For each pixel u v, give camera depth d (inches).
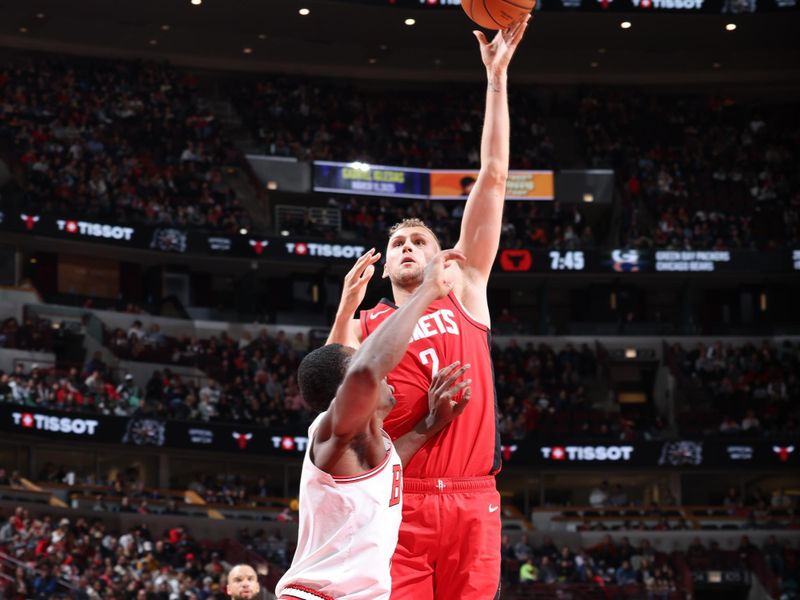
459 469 214.4
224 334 1648.6
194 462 1585.9
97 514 1294.3
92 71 1843.0
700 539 1476.4
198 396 1512.1
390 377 216.2
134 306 1642.5
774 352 1731.1
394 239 229.0
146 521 1316.4
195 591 1095.6
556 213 1860.2
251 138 1900.8
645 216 1872.5
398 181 1845.5
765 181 1927.9
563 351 1723.7
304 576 185.0
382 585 185.2
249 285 1776.6
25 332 1462.8
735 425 1616.6
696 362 1732.3
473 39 1941.4
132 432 1408.7
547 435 1584.6
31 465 1449.3
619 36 1937.7
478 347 223.6
